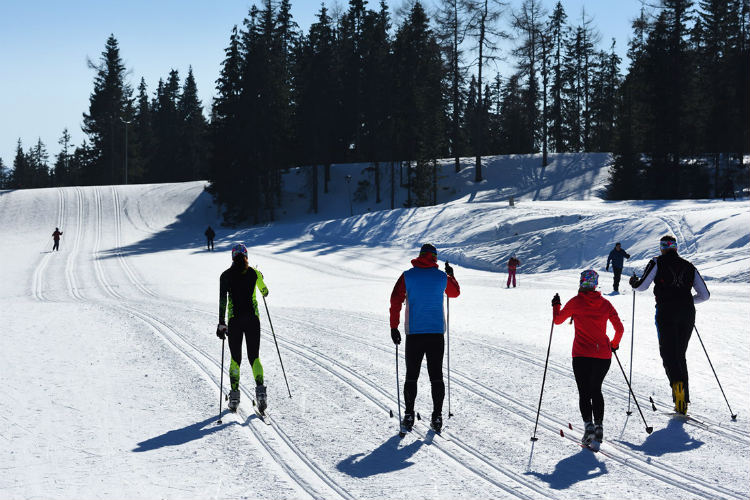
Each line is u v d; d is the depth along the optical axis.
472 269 33.50
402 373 8.51
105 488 4.44
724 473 4.85
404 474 4.83
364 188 66.12
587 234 32.44
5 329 12.26
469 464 5.07
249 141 60.75
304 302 19.42
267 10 63.28
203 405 6.85
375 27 68.25
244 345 10.59
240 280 6.73
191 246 47.94
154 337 11.26
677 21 52.84
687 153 55.12
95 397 7.08
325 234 48.09
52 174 138.00
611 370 8.66
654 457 5.25
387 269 33.38
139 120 111.19
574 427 6.14
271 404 6.95
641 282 6.95
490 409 6.77
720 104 53.84
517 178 63.53
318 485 4.57
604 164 65.12
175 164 102.31
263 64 61.62
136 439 5.63
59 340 10.92
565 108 79.94
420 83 63.53
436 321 6.03
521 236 35.25
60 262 38.53
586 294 5.83
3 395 7.08
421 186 58.75
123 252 44.31
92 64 93.31
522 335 11.79
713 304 15.32
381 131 64.75
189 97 106.44
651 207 36.53
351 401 7.08
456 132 65.38
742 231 26.42
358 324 13.41
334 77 68.00
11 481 4.55
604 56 83.81
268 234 50.75
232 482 4.61
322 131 66.06
